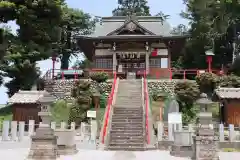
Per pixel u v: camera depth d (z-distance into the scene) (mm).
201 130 15273
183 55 52219
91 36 39938
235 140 20328
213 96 29156
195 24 47344
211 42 45906
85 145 20609
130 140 20859
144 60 41062
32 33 37062
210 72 32750
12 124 22000
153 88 33469
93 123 22453
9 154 16859
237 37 47031
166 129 23828
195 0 46062
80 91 30672
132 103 27484
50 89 34781
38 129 15312
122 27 39625
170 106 26234
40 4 35781
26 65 35219
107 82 33531
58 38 39812
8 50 35062
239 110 26328
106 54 40750
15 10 34906
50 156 15070
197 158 14969
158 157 16609
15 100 28266
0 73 36344
